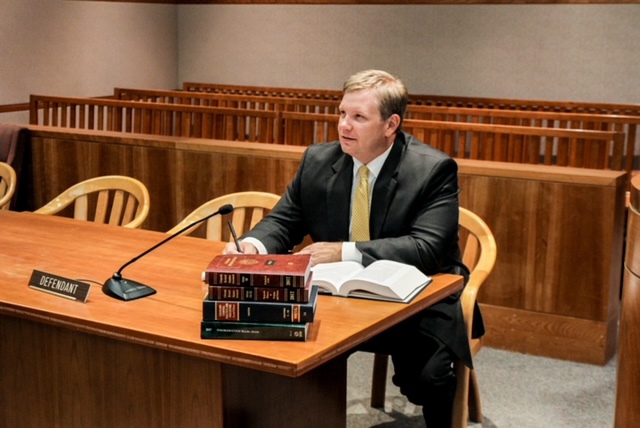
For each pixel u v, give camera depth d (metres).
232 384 2.22
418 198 2.74
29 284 2.46
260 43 9.23
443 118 6.37
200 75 9.46
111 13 8.44
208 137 5.84
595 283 3.92
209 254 2.85
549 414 3.45
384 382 3.44
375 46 8.74
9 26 7.28
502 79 8.29
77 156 4.91
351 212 2.82
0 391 2.56
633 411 2.35
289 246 2.92
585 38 7.93
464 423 2.82
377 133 2.70
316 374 2.59
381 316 2.23
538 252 4.00
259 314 2.05
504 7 8.16
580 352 4.00
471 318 2.74
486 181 4.03
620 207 3.93
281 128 5.57
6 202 3.76
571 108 7.30
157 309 2.29
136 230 3.16
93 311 2.26
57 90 7.85
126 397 2.33
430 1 8.43
